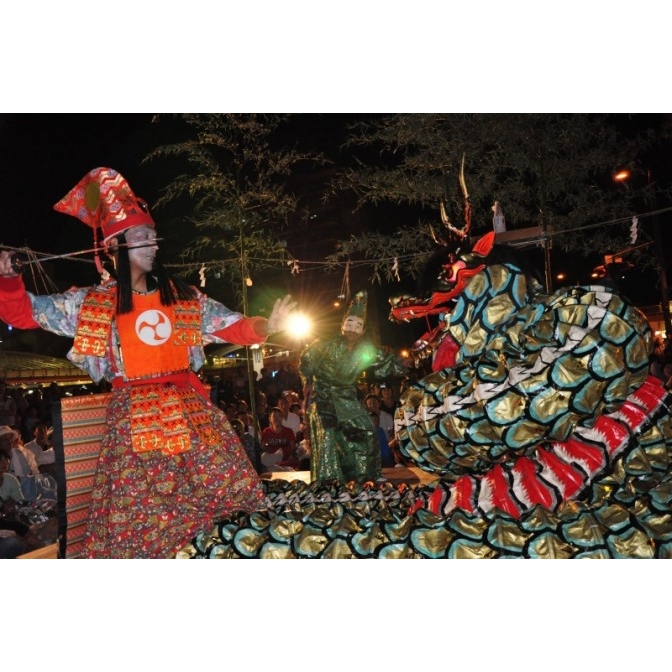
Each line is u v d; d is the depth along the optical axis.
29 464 5.69
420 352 3.00
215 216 6.50
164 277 2.69
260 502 2.64
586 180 6.53
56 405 2.63
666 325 8.88
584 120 5.74
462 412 2.39
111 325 2.59
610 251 5.97
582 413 2.30
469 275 2.71
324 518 2.48
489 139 5.84
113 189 2.64
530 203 6.35
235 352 10.89
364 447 4.96
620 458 2.44
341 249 6.84
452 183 6.12
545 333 2.40
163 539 2.43
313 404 5.00
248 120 6.49
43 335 11.53
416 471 5.48
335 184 7.07
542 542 2.21
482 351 2.58
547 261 5.63
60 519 2.58
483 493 2.49
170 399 2.55
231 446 2.69
